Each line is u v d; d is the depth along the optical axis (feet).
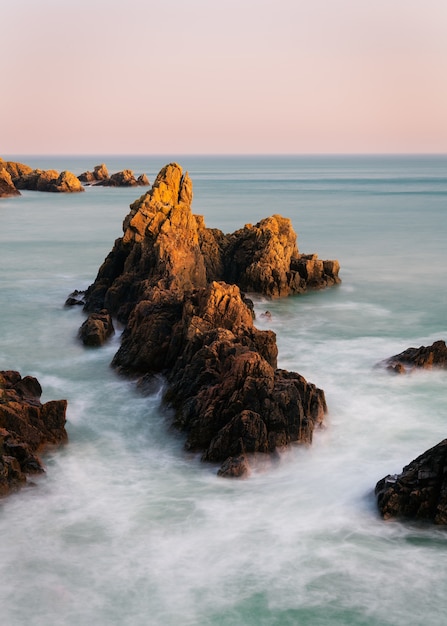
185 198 193.88
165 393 108.58
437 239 307.58
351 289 201.46
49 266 236.84
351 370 128.36
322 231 337.72
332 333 154.81
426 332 156.04
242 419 90.38
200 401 98.43
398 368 124.36
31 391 108.37
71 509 81.00
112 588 67.56
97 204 487.61
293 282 193.26
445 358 124.67
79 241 297.74
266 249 189.67
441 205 489.26
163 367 120.88
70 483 87.04
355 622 63.10
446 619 63.26
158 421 105.19
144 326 124.47
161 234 165.99
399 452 94.99
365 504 81.51
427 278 217.36
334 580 68.49
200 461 92.32
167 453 95.81
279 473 89.15
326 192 643.45
